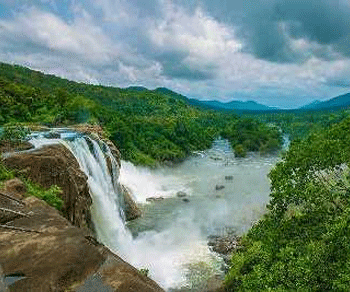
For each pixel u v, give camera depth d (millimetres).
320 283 14609
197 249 30375
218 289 23453
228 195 47719
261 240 19875
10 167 22641
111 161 38750
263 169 69750
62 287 10336
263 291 14625
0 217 14094
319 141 20500
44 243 12266
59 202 20969
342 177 19172
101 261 11469
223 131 127562
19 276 10609
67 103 60125
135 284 10539
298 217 18969
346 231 14938
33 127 41219
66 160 26250
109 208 32562
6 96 51000
